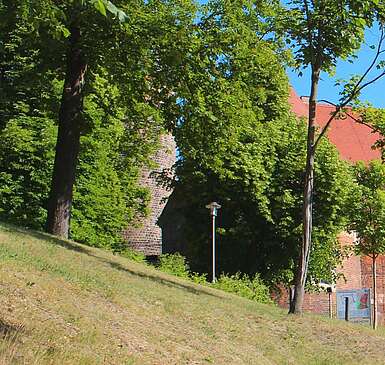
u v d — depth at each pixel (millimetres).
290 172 25188
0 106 20641
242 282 21734
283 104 28859
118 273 12820
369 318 28484
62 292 8781
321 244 26531
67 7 13555
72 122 16547
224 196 25844
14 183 19906
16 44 19625
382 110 16000
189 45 15516
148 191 26672
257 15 16875
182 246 30750
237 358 9281
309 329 13594
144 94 16625
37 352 5859
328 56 14906
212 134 16922
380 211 24234
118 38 15305
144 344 8000
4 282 8094
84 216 22109
